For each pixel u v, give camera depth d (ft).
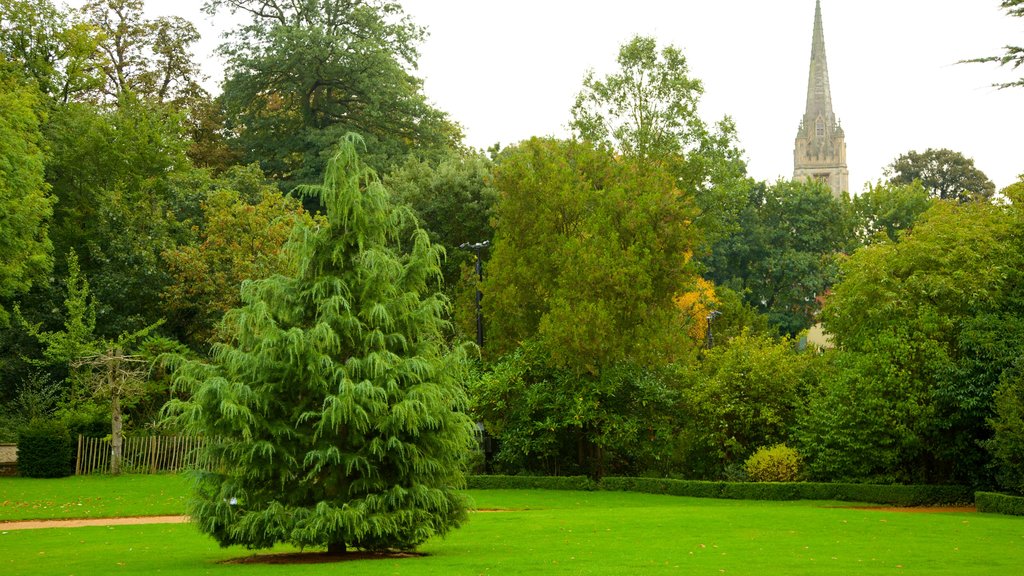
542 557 57.72
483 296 140.67
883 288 111.04
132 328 154.20
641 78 176.04
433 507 63.31
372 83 195.42
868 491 103.96
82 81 178.19
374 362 61.26
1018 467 91.71
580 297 123.13
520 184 133.80
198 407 59.21
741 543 64.08
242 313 62.49
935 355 101.86
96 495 107.76
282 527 59.21
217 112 213.25
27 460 128.98
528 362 127.24
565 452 132.26
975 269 107.55
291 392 62.64
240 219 156.66
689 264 129.08
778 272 239.09
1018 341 98.89
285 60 193.88
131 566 57.11
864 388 103.65
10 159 137.28
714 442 120.78
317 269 65.16
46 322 159.63
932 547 61.21
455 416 64.69
